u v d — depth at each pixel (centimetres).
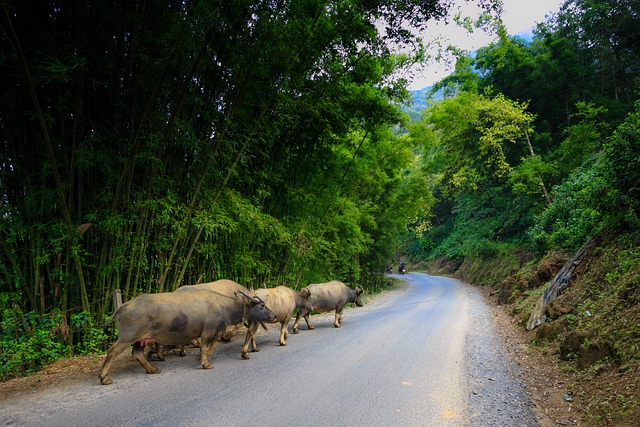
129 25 563
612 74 2373
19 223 562
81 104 567
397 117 1140
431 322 1025
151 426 361
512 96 2295
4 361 529
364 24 838
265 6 704
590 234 1045
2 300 539
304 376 532
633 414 349
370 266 2258
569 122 2136
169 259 688
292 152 1081
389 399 445
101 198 593
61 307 587
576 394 455
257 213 823
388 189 1994
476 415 403
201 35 595
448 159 2275
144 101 644
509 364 617
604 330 554
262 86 814
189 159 729
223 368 570
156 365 582
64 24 574
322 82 921
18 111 561
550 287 931
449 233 3984
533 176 1738
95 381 495
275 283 1084
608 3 2245
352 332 885
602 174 845
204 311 563
